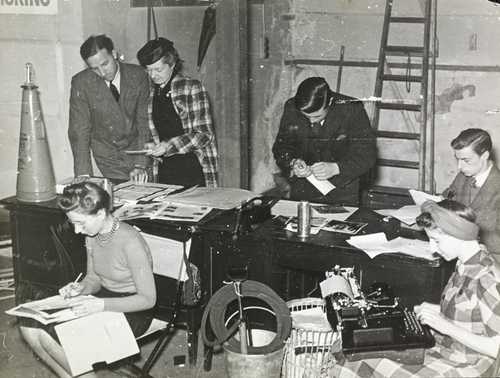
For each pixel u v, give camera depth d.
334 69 6.68
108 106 4.58
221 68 6.22
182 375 3.45
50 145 4.93
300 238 3.21
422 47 6.24
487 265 2.47
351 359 2.57
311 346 2.98
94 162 4.95
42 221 3.77
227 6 6.12
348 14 6.48
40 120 3.83
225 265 3.35
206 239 3.34
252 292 2.97
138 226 3.43
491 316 2.41
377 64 6.49
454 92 6.23
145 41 5.36
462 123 6.26
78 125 4.61
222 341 3.01
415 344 2.49
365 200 6.33
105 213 2.96
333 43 6.62
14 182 4.93
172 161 4.77
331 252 3.15
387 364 2.51
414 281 3.05
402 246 3.10
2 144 4.84
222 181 6.47
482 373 2.46
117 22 5.09
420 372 2.46
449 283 2.59
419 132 6.49
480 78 6.11
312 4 6.57
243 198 3.70
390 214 3.51
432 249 2.63
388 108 6.39
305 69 6.78
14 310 2.90
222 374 3.46
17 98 4.82
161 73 4.50
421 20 6.14
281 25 6.67
